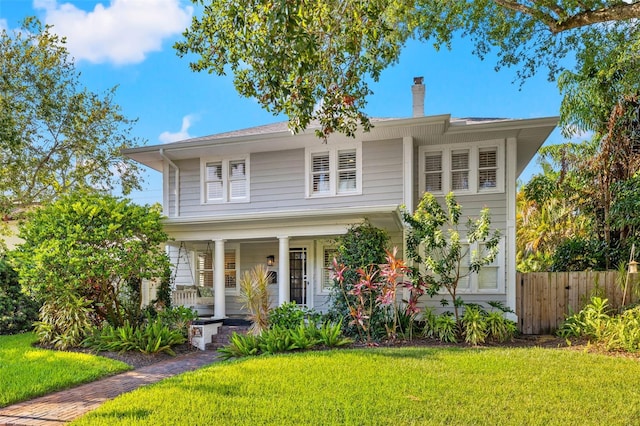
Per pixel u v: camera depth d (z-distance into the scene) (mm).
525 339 10039
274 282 14336
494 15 9586
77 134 17766
